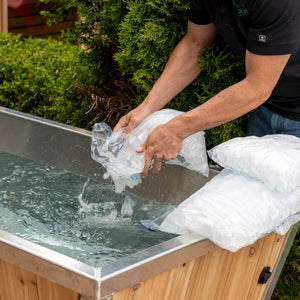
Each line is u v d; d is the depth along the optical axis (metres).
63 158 2.34
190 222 1.39
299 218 1.69
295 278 2.33
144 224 1.77
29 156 2.45
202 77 2.19
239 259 1.62
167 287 1.38
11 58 3.25
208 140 2.29
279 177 1.43
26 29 4.73
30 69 3.19
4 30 4.70
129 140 1.83
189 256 1.36
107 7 2.52
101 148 1.92
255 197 1.46
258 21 1.46
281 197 1.49
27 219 1.84
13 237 1.26
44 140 2.38
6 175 2.24
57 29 4.55
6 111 2.47
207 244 1.40
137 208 2.02
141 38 2.20
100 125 2.10
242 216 1.40
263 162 1.47
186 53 2.00
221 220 1.37
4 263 1.33
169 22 2.17
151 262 1.24
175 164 2.03
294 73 1.71
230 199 1.43
